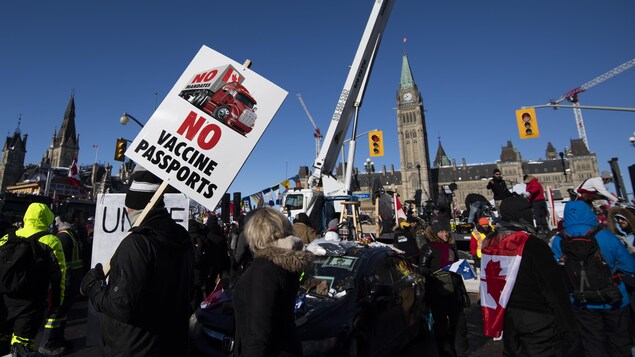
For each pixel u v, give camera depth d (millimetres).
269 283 2092
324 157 13617
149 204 2375
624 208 5336
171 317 2102
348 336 3574
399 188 125125
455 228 14266
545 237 8172
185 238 2326
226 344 3516
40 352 4996
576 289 3580
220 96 3053
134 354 1933
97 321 2766
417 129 128500
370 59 13828
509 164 122000
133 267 1893
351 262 4559
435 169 130750
